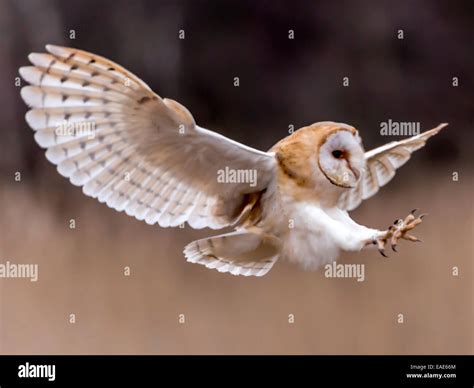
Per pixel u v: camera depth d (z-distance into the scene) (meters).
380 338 14.41
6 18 21.89
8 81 21.52
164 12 23.75
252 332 14.45
